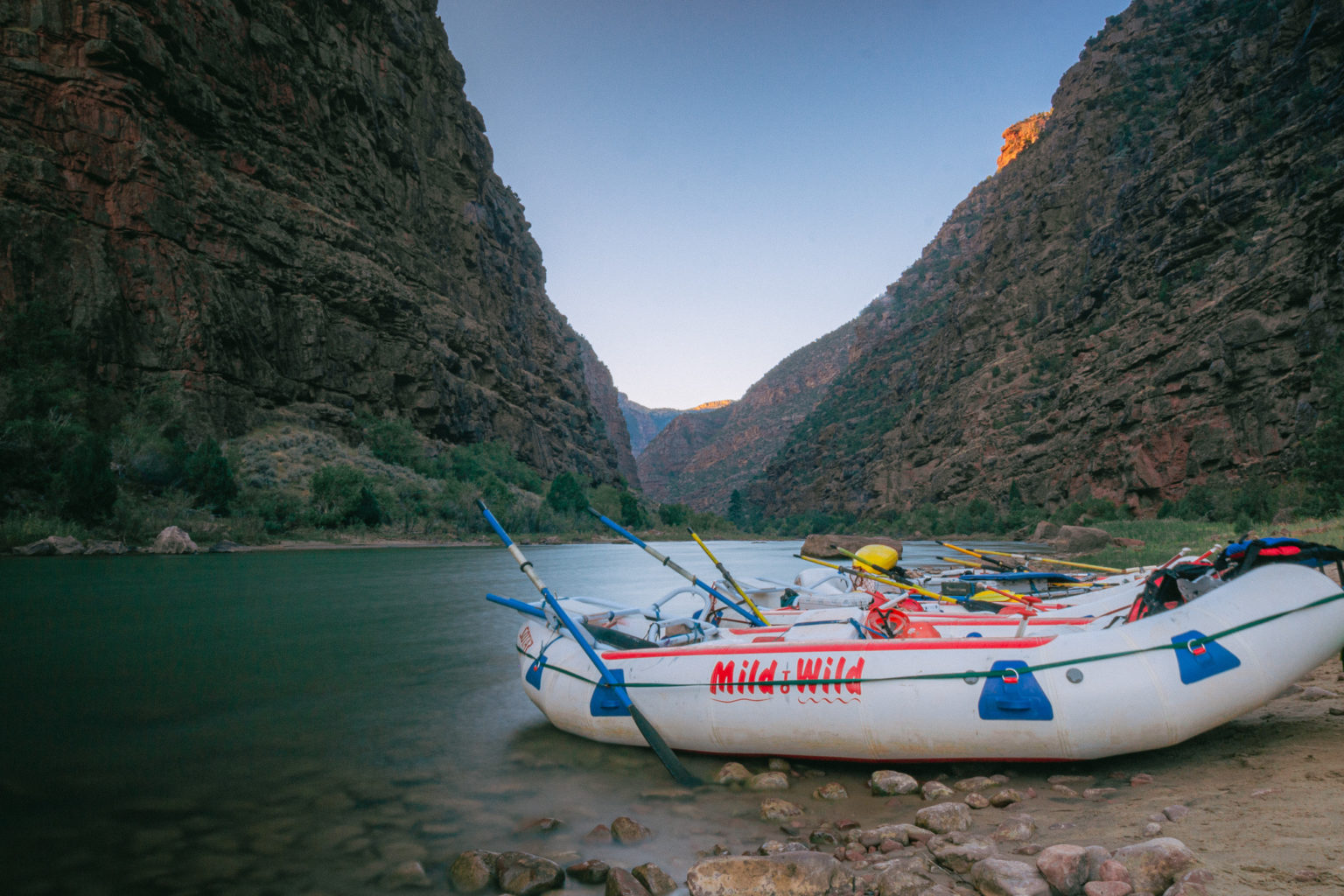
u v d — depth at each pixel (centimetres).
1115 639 395
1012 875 263
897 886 271
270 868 336
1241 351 4931
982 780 410
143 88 4069
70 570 1803
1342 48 5709
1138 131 10081
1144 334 6400
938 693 410
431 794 434
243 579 1722
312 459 4278
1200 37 10600
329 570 2039
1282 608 388
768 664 459
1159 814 324
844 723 429
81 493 2581
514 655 883
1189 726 375
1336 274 4231
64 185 3581
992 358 10688
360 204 6284
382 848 358
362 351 5466
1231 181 6159
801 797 418
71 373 3250
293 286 5025
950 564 1259
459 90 9050
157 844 364
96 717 603
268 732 561
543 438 9169
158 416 3556
